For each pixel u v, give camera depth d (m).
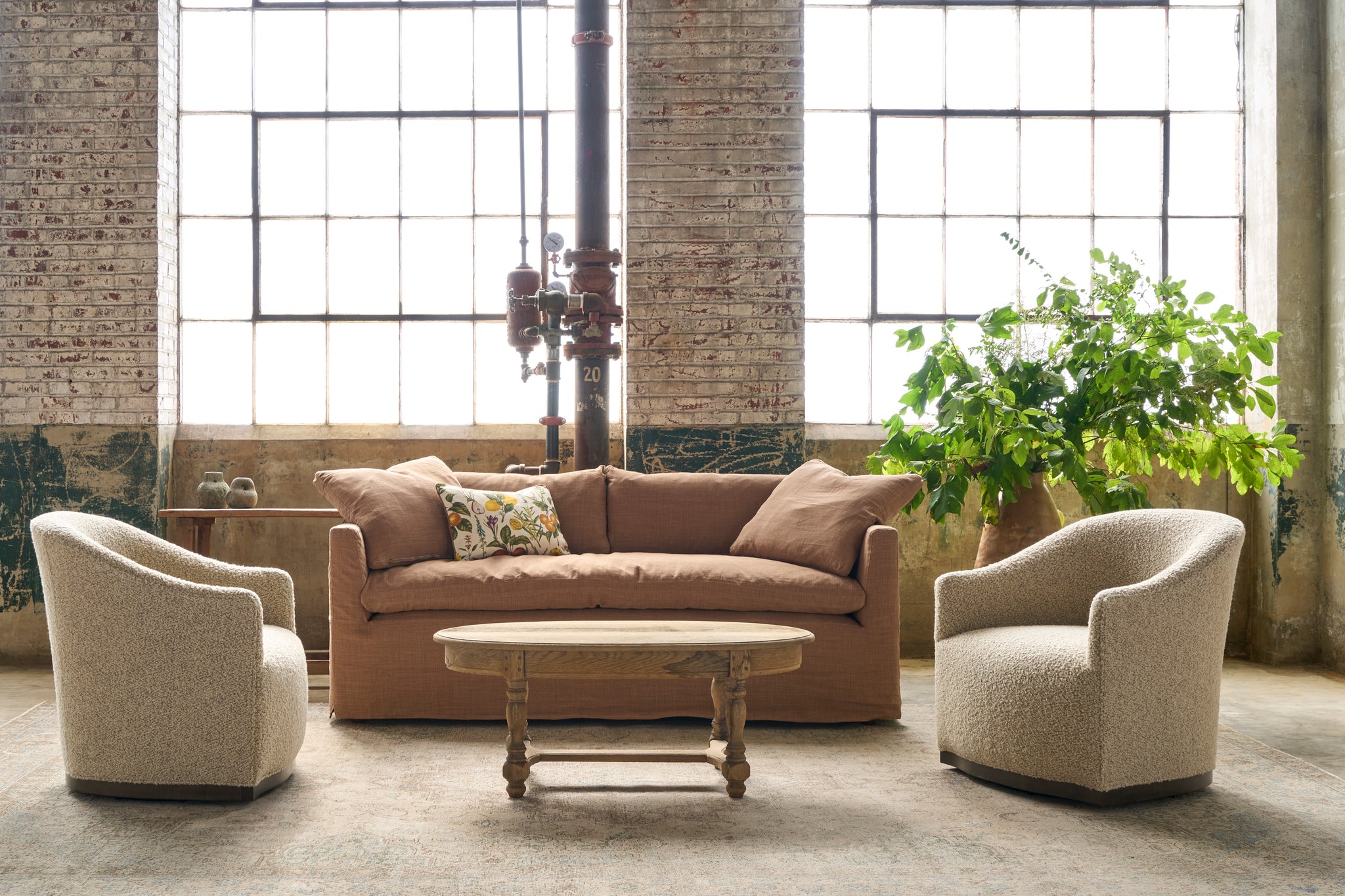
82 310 4.70
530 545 3.82
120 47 4.72
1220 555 2.68
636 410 4.77
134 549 2.89
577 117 4.36
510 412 5.10
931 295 5.12
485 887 2.05
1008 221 5.13
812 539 3.65
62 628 2.60
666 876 2.11
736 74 4.77
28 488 4.69
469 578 3.49
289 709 2.72
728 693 2.67
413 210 5.09
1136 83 5.14
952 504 3.96
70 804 2.55
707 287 4.77
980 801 2.63
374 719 3.49
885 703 3.48
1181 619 2.64
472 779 2.82
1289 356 4.72
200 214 5.05
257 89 5.07
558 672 2.60
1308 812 2.55
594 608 3.51
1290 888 2.06
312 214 5.08
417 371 5.09
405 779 2.81
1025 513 3.96
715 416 4.78
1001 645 2.80
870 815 2.52
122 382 4.71
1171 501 4.93
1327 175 4.70
